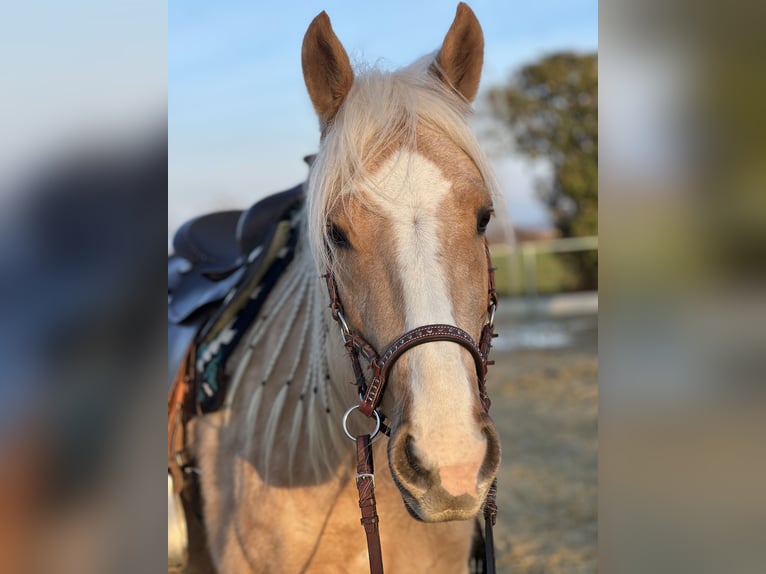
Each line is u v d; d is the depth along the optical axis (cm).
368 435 136
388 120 133
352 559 165
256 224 209
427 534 165
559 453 467
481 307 132
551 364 712
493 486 139
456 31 150
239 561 172
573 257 1186
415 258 122
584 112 1274
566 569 318
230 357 187
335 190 132
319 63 146
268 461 167
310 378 163
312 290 169
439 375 116
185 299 220
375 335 126
